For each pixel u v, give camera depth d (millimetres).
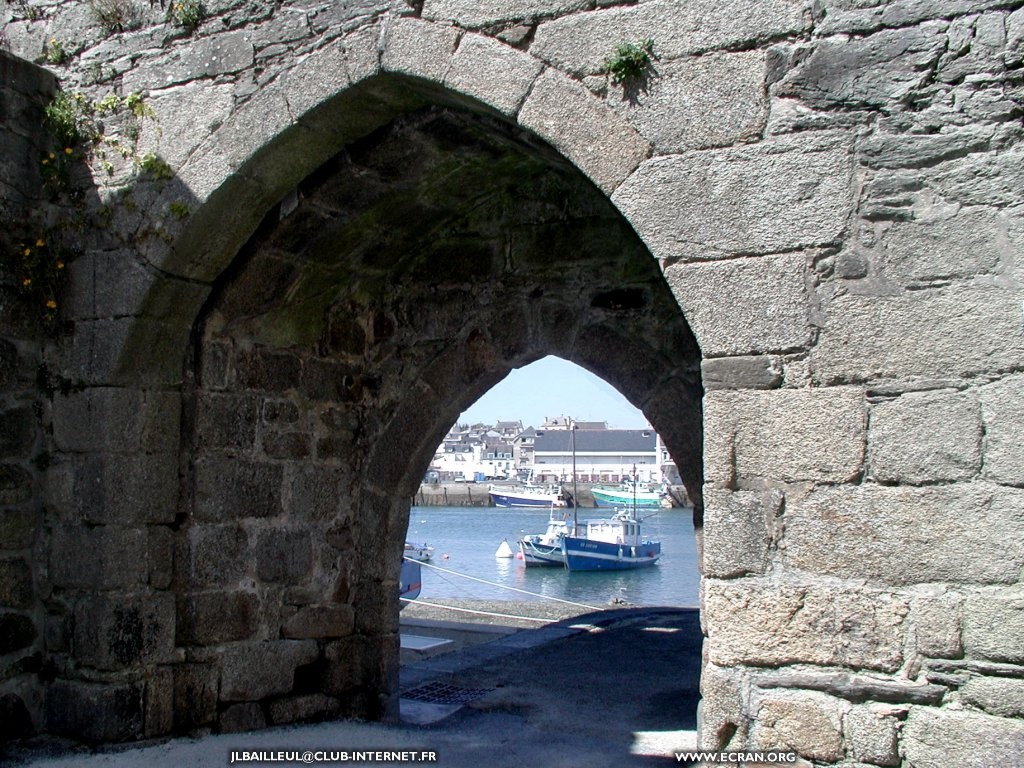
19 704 5062
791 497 3629
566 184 6035
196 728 5312
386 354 6516
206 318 5398
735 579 3676
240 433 5625
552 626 10133
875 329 3572
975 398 3434
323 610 6133
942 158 3555
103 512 5020
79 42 5219
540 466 90750
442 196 5801
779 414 3664
